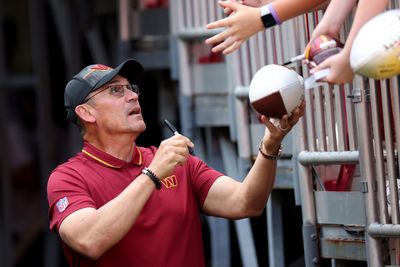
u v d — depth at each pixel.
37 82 26.27
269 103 10.73
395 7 11.49
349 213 12.86
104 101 11.98
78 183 11.77
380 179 11.82
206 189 12.25
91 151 12.04
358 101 11.93
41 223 27.11
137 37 21.88
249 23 10.63
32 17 26.27
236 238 21.52
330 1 10.76
